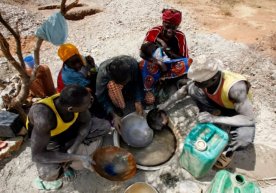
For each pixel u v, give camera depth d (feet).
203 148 9.80
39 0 21.25
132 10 20.15
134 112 12.42
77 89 8.75
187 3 23.68
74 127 10.72
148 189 10.31
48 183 10.94
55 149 10.61
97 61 16.05
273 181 11.16
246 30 20.43
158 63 12.50
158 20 19.47
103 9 20.43
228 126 10.94
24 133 12.14
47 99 9.39
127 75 10.18
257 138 12.56
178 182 10.95
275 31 20.34
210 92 10.90
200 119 10.76
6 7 18.92
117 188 10.89
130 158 10.83
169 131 12.41
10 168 11.46
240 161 11.75
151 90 13.41
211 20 21.34
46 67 12.22
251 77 15.23
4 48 9.58
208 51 16.80
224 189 8.80
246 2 24.75
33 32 17.90
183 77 13.58
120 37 17.75
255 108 13.70
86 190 10.89
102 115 12.60
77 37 17.78
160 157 11.64
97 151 10.94
